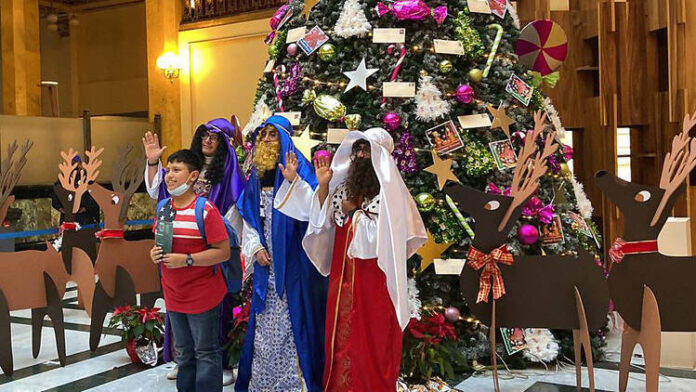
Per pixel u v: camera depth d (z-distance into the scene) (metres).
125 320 5.01
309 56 4.97
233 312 4.65
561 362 4.70
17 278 4.84
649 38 7.11
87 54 18.25
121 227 5.45
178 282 3.51
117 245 5.42
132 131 12.74
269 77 5.43
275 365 3.82
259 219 3.95
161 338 5.04
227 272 3.71
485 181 4.77
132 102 17.69
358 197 3.57
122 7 17.77
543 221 4.70
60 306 4.98
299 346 3.79
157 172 4.52
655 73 7.14
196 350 3.58
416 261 4.60
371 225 3.48
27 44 13.45
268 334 3.86
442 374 4.20
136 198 12.55
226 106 12.83
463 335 4.61
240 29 12.54
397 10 4.63
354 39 4.84
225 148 4.36
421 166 4.68
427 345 4.16
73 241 5.82
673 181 3.58
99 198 5.39
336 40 4.86
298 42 4.98
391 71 4.73
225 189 4.30
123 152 5.56
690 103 6.58
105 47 18.00
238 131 5.09
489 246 3.73
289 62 5.14
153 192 4.52
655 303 3.55
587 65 7.27
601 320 3.67
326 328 3.65
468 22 4.85
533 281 3.72
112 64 17.92
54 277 5.02
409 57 4.76
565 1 7.84
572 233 5.05
